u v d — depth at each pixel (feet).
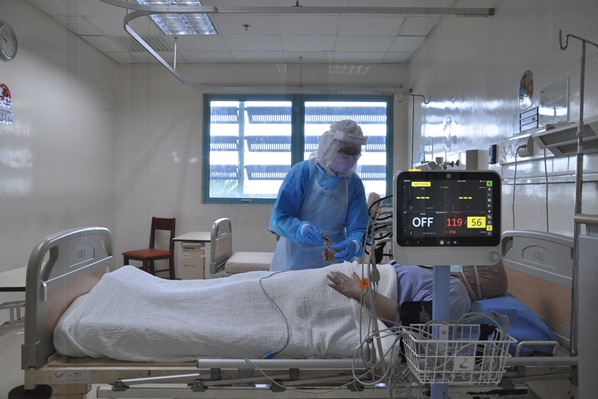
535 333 4.38
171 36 12.60
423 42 12.40
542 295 4.99
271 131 14.69
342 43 12.62
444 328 3.18
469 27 9.17
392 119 13.84
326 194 6.61
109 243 6.21
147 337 4.24
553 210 5.95
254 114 14.73
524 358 3.96
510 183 7.20
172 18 11.28
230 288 4.83
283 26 11.61
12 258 9.95
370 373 3.96
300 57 14.12
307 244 6.64
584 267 2.98
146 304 4.68
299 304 4.61
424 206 3.13
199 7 9.49
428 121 12.04
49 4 10.68
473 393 3.91
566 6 5.80
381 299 4.45
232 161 14.80
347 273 4.91
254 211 14.66
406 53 13.41
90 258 5.61
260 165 14.85
